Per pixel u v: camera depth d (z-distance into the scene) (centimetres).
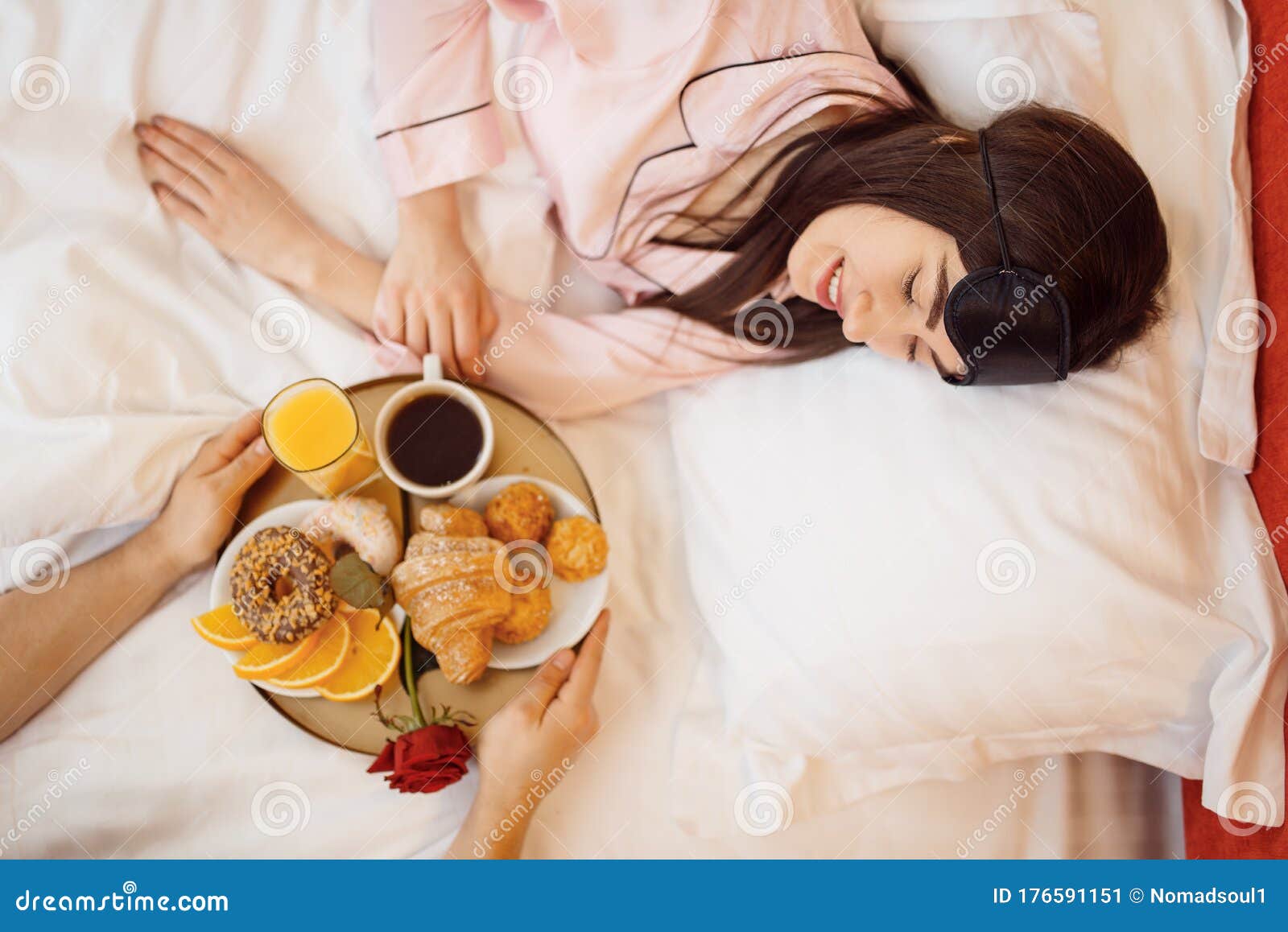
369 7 116
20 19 110
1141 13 114
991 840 116
